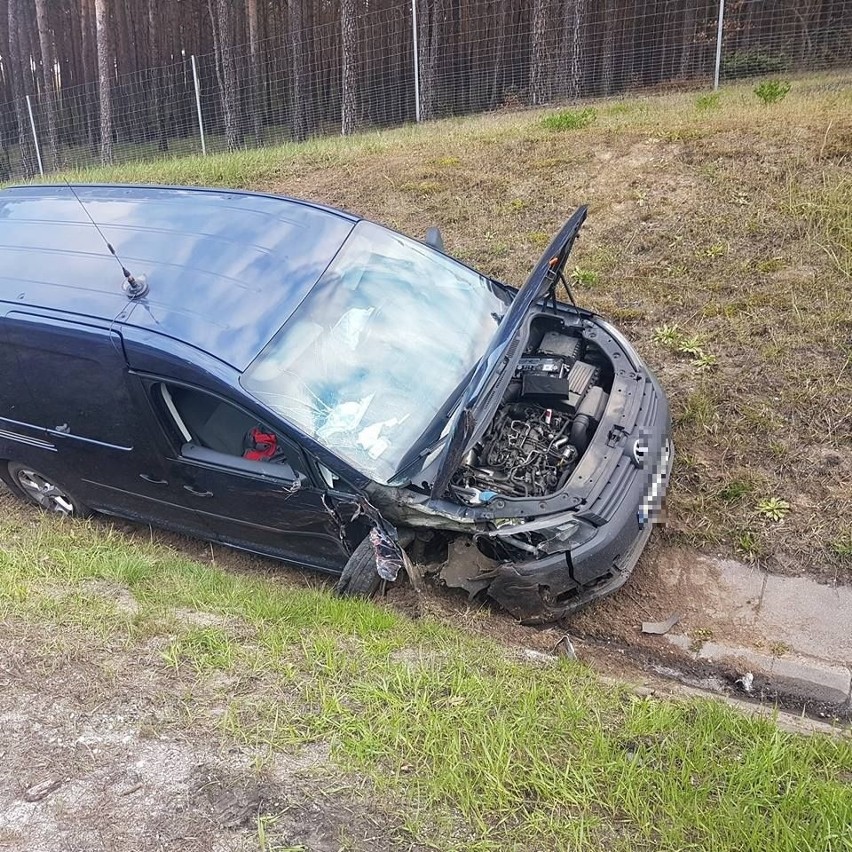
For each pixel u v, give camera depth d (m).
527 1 21.58
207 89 26.11
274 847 2.28
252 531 4.11
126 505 4.53
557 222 7.20
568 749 2.64
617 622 3.88
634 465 3.76
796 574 3.98
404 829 2.33
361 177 9.00
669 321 5.73
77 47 32.00
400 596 3.85
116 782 2.53
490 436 4.00
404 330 4.11
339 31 24.08
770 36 16.73
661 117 8.95
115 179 11.78
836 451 4.48
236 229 4.30
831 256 5.84
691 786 2.45
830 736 2.83
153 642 3.26
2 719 2.82
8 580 3.76
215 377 3.55
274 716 2.81
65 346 3.96
